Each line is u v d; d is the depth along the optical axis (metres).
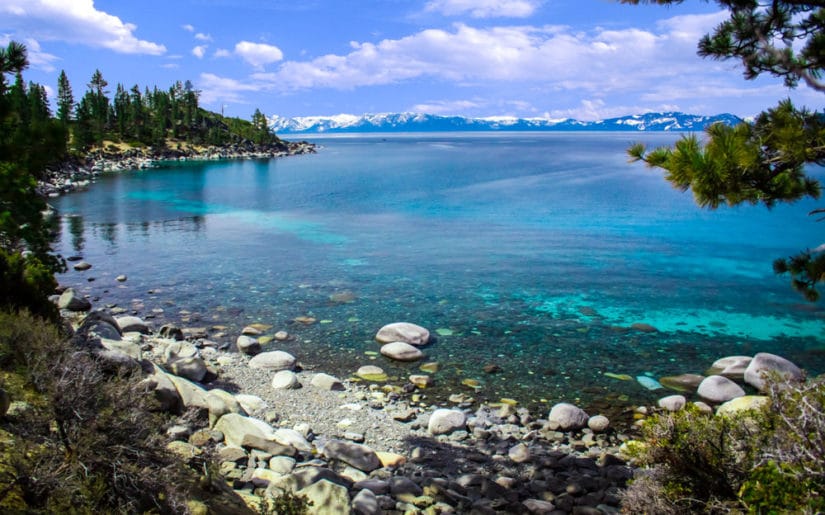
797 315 22.67
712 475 6.52
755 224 45.34
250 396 13.62
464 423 12.94
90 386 6.31
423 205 57.81
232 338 19.41
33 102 125.31
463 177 91.31
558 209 54.31
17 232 15.58
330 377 15.50
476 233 42.03
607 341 19.62
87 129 140.88
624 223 46.22
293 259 33.19
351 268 30.86
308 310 22.95
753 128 7.81
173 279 28.03
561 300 24.75
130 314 21.94
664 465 7.00
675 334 20.41
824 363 17.81
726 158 7.29
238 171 109.81
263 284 27.16
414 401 14.60
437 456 11.34
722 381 15.11
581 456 11.67
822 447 5.31
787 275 29.08
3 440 5.96
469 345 19.09
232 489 7.57
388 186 77.75
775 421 6.52
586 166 115.19
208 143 178.38
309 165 127.62
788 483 5.45
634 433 12.95
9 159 14.71
